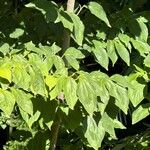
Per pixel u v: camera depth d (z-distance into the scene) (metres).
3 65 1.11
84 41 1.43
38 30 1.49
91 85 1.13
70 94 1.11
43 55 1.31
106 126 1.34
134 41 1.42
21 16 1.51
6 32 1.47
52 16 1.19
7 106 1.04
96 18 1.47
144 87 1.40
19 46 1.26
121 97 1.19
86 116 1.34
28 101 1.10
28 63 1.15
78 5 1.49
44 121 1.24
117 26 1.44
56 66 1.20
